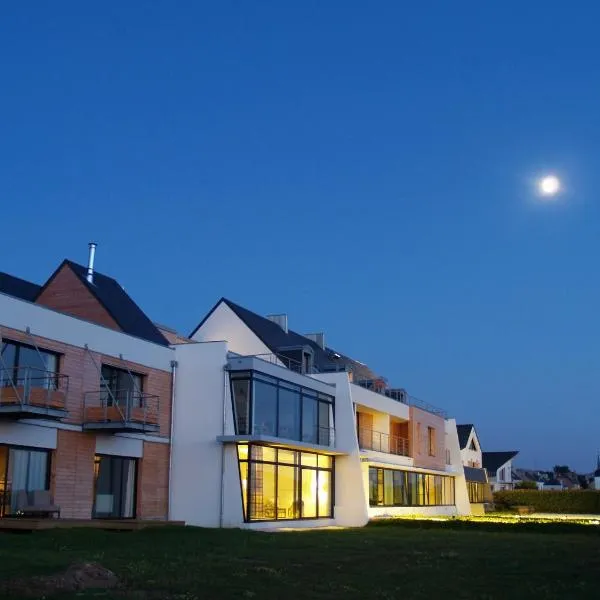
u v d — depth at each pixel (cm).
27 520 1839
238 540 1886
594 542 2131
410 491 4112
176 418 2716
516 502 5884
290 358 3600
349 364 4609
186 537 1908
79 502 2261
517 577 1308
